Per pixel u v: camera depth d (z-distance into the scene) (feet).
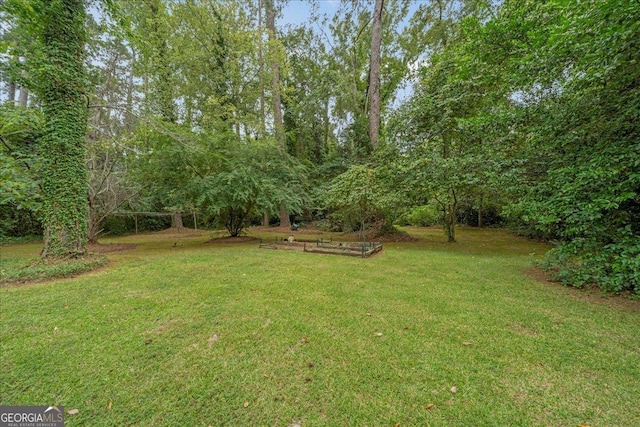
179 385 6.22
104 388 6.10
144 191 33.40
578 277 13.26
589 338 8.28
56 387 6.11
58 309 10.50
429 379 6.40
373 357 7.27
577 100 13.29
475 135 23.85
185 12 38.45
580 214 12.00
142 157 27.17
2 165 14.29
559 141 13.97
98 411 5.46
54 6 16.89
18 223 35.58
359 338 8.27
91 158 26.89
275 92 45.75
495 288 13.12
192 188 26.45
